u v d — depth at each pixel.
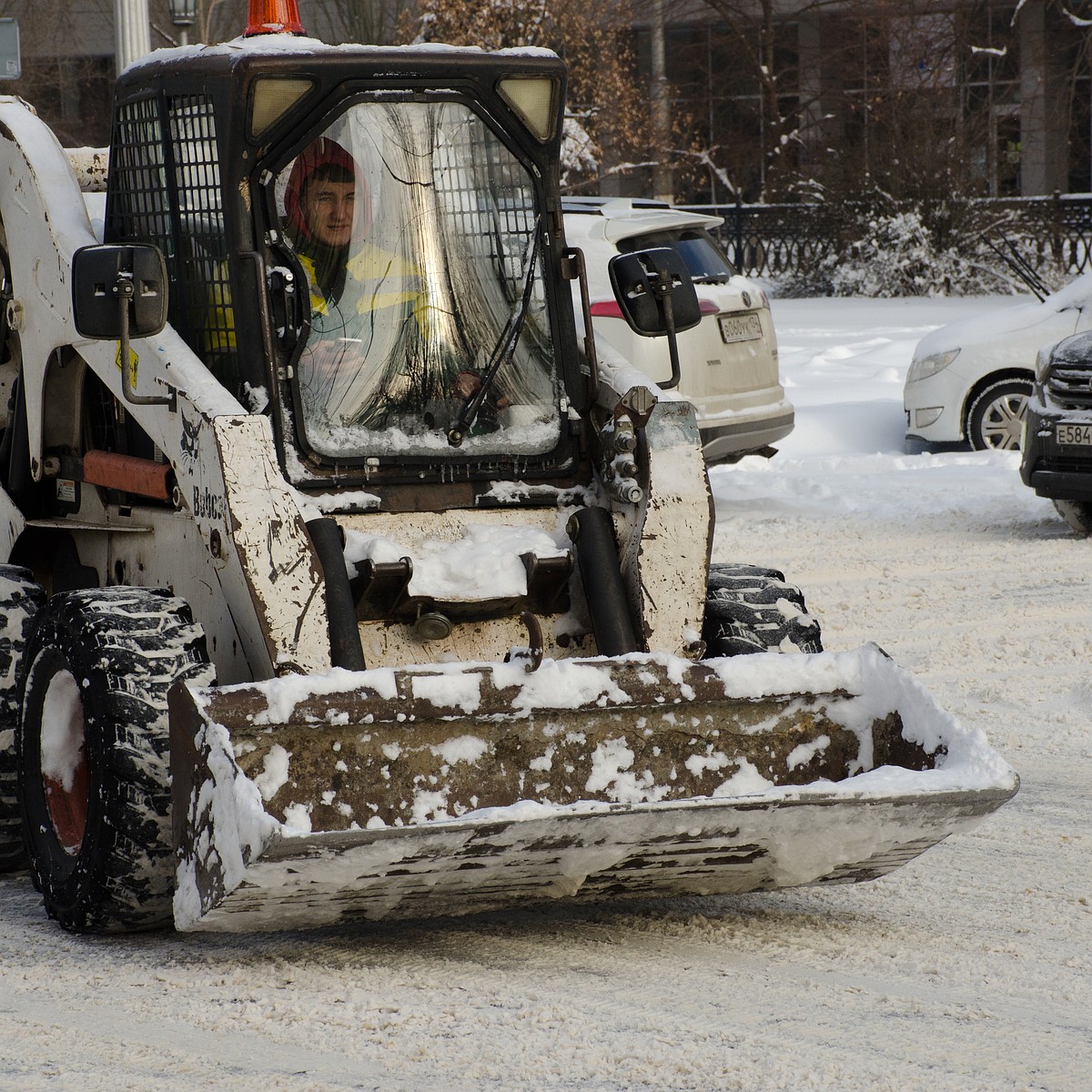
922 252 91.88
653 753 16.45
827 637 31.64
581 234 42.19
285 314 17.89
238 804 14.26
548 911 18.19
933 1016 14.76
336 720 15.27
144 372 18.34
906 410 52.50
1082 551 38.88
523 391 18.91
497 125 18.75
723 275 43.88
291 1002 15.06
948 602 34.31
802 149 114.12
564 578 18.19
